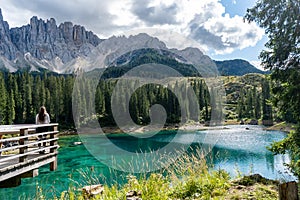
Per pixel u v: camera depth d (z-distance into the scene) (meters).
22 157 5.58
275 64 6.42
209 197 4.08
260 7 6.55
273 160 15.96
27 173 5.98
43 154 6.70
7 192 9.75
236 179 4.84
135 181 5.07
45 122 7.62
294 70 6.09
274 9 6.36
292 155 6.20
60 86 45.78
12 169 5.16
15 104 47.62
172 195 4.46
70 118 42.91
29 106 47.78
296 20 6.14
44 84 49.75
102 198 4.75
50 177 12.24
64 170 14.03
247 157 17.69
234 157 17.52
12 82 49.22
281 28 6.30
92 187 5.23
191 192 4.45
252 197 3.90
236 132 38.56
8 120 43.44
